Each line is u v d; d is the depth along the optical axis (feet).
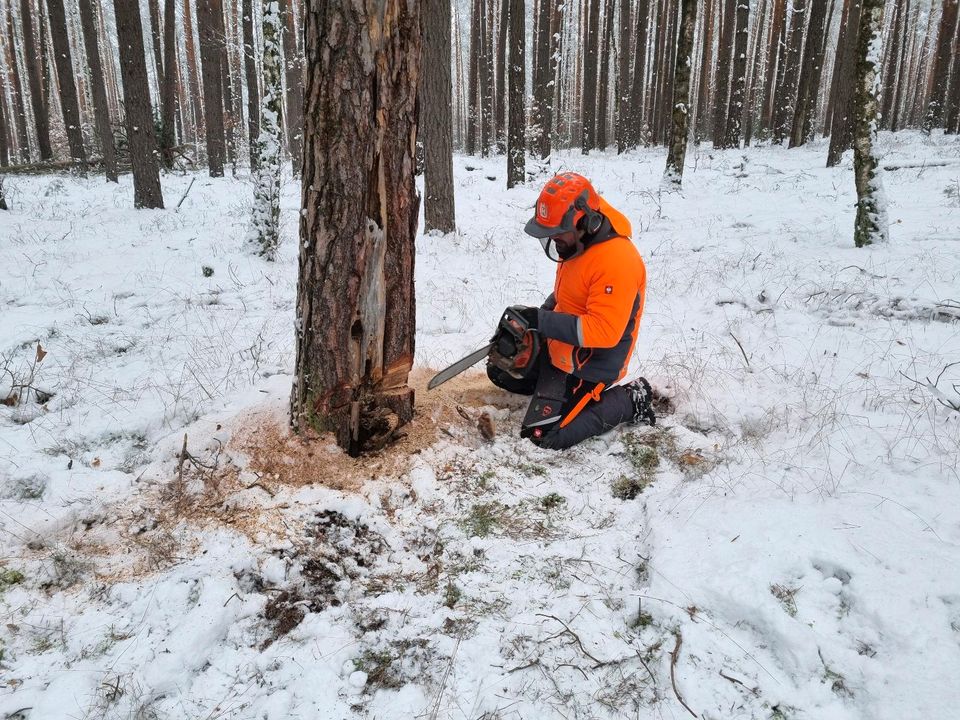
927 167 45.16
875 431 10.65
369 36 8.12
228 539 8.36
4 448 10.53
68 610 7.48
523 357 10.85
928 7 137.18
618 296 9.94
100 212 35.45
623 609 7.43
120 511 8.92
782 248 25.16
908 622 6.64
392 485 9.37
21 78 111.45
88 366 14.24
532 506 9.32
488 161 72.64
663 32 97.45
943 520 8.13
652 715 6.24
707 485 9.39
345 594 7.91
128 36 33.94
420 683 6.57
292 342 15.72
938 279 18.72
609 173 56.85
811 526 8.05
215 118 60.29
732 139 77.71
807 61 69.51
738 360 14.26
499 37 97.60
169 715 6.27
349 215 8.74
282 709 6.28
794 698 6.30
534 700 6.36
